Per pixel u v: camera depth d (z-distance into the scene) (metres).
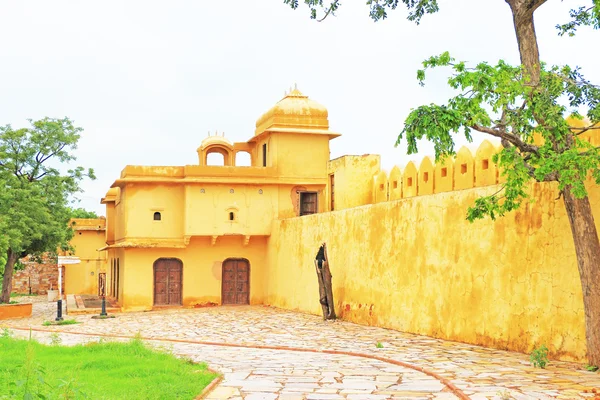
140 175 25.98
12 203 27.88
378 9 13.75
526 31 10.76
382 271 17.83
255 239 27.27
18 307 25.39
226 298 27.00
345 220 20.09
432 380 9.77
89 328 19.83
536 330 12.24
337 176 23.78
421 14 13.48
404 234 16.81
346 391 8.95
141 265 26.12
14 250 27.88
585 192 9.50
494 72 9.78
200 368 10.72
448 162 16.86
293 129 26.58
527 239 12.57
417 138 9.89
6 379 9.20
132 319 22.31
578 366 10.83
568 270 11.57
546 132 9.82
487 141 15.23
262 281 27.30
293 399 8.44
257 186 26.56
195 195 26.11
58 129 29.95
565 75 10.26
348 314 19.64
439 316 15.24
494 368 10.70
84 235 40.38
